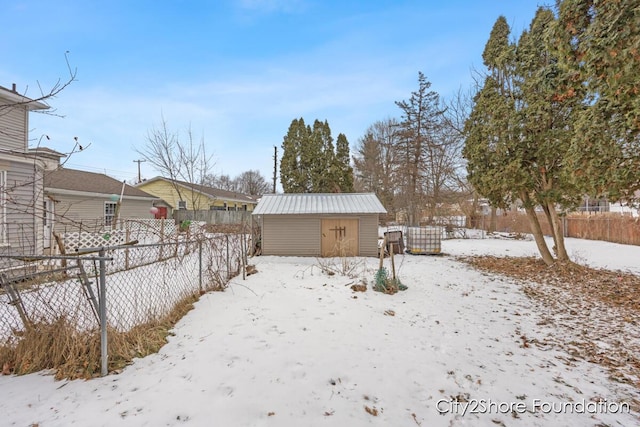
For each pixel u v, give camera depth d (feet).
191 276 18.84
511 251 42.14
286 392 8.14
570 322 15.07
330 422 7.05
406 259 35.42
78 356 9.46
